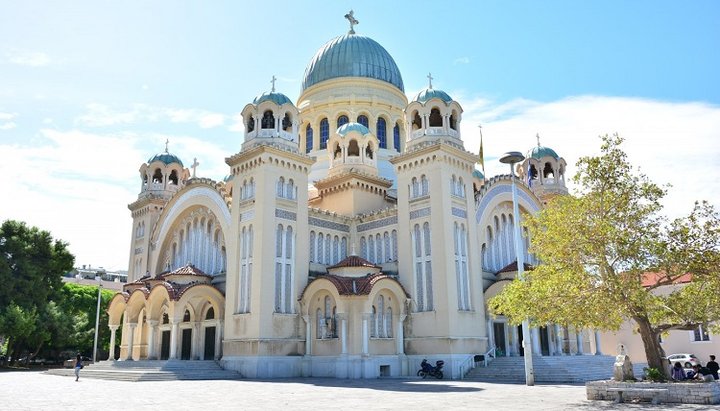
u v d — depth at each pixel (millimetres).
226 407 20375
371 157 52500
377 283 39156
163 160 58031
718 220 22188
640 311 23344
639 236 22812
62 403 22172
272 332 39156
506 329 43969
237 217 42969
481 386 30312
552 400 22812
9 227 59969
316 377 38438
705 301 22141
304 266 42531
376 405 20844
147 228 55281
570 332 47344
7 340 65562
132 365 42000
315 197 52125
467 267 41688
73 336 63156
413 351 40062
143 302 46250
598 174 24125
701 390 21031
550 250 24516
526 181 57594
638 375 37812
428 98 44312
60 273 63844
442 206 40562
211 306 45719
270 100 44312
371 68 60719
